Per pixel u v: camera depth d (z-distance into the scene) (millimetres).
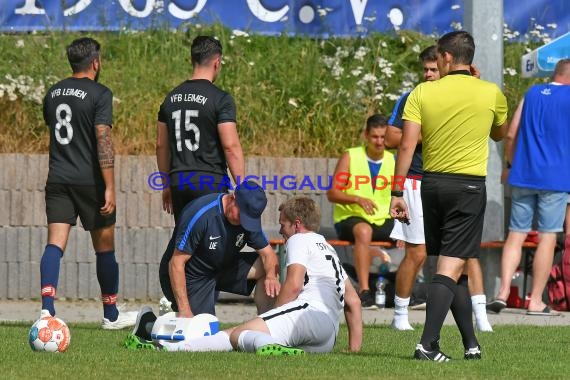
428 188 25109
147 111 49375
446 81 25344
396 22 52812
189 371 22266
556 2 52812
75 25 52250
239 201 26859
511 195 42094
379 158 41844
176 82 51062
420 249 33594
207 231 26984
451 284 24797
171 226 43906
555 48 42406
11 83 49219
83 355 25062
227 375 21688
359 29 52781
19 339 28609
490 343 29438
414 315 39875
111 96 31703
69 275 43469
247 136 49281
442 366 23672
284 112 50531
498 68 41500
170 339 26344
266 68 52125
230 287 28359
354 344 27172
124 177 43750
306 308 25938
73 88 31469
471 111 24938
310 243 26406
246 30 52719
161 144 30438
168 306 32906
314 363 23641
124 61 51938
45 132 48844
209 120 29266
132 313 32938
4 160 43719
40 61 50469
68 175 31547
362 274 40688
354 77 51594
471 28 41594
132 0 52656
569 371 23594
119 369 22641
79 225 43344
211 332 26375
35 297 43594
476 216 24969
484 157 25219
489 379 21891
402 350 27562
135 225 43781
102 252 32438
